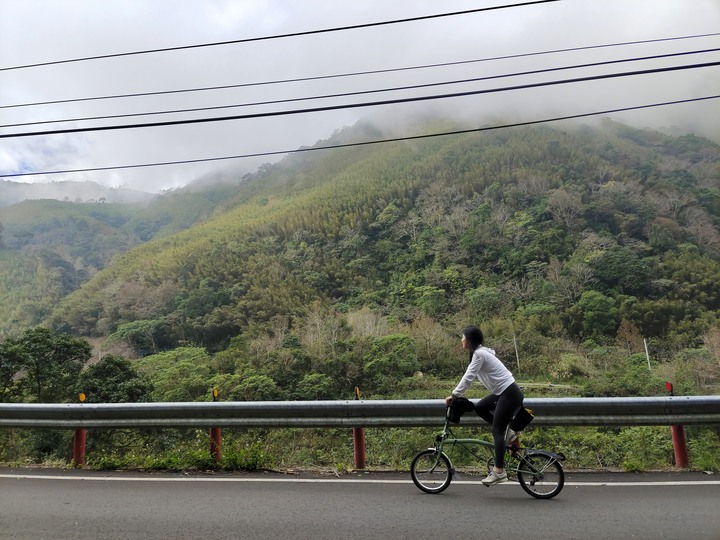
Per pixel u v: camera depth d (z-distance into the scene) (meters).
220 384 34.47
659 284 66.56
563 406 5.94
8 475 6.00
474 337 5.05
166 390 34.66
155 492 5.22
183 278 88.06
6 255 128.12
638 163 113.94
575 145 124.69
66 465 6.53
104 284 97.00
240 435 8.88
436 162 125.31
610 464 6.38
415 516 4.37
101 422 6.45
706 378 38.75
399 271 84.94
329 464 6.94
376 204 107.00
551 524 4.14
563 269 71.44
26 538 4.00
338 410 6.14
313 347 44.78
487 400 5.00
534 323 58.94
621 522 4.16
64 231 171.38
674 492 5.00
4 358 18.98
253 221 115.56
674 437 6.04
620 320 59.28
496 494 5.00
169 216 198.88
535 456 4.89
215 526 4.21
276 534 4.00
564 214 85.94
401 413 6.06
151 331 69.75
